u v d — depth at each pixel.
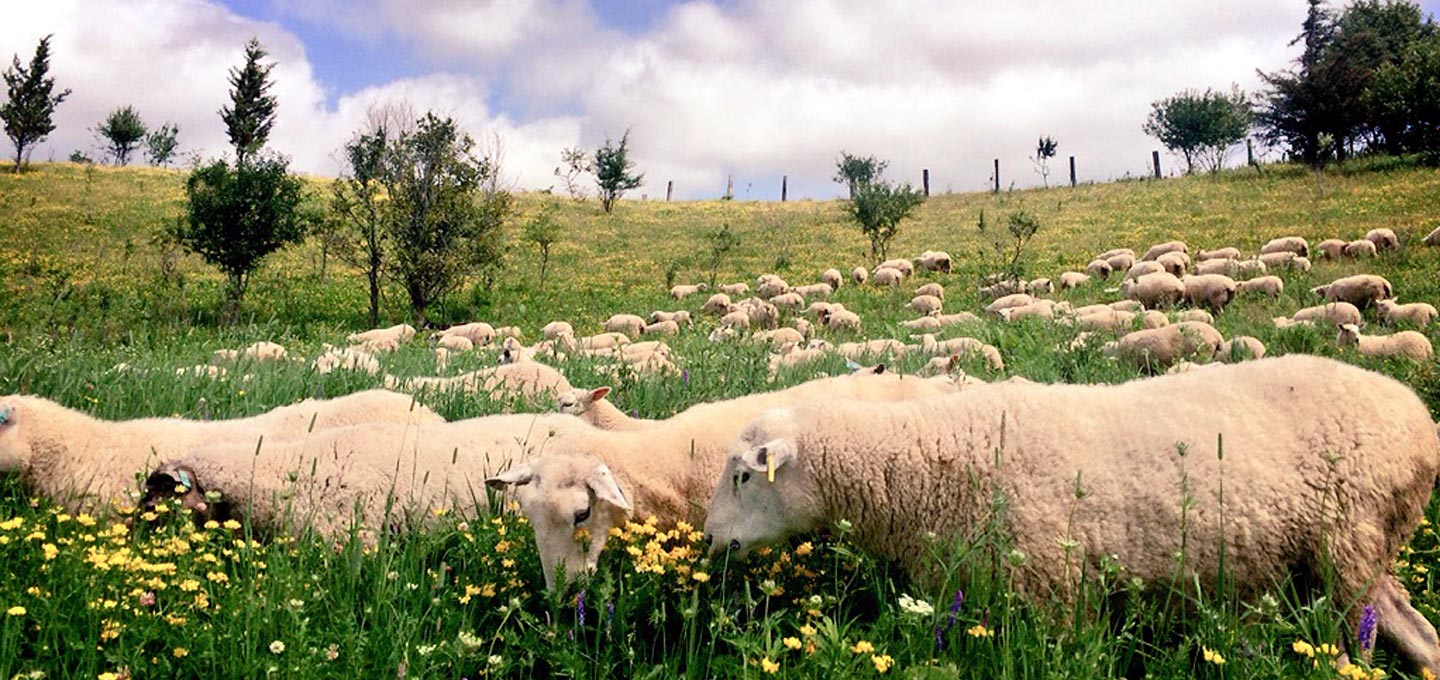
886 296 28.42
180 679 3.70
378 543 4.67
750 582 4.64
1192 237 32.09
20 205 42.12
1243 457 4.13
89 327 20.09
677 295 31.64
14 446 5.79
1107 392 4.57
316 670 3.60
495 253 29.61
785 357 12.05
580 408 7.16
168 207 44.12
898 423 4.58
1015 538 4.18
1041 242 35.19
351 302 30.84
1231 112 55.44
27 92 52.28
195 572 4.49
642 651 4.09
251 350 12.42
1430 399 8.16
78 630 3.83
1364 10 56.22
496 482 4.88
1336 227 29.78
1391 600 4.18
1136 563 4.11
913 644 3.82
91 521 4.61
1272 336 14.85
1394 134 44.47
